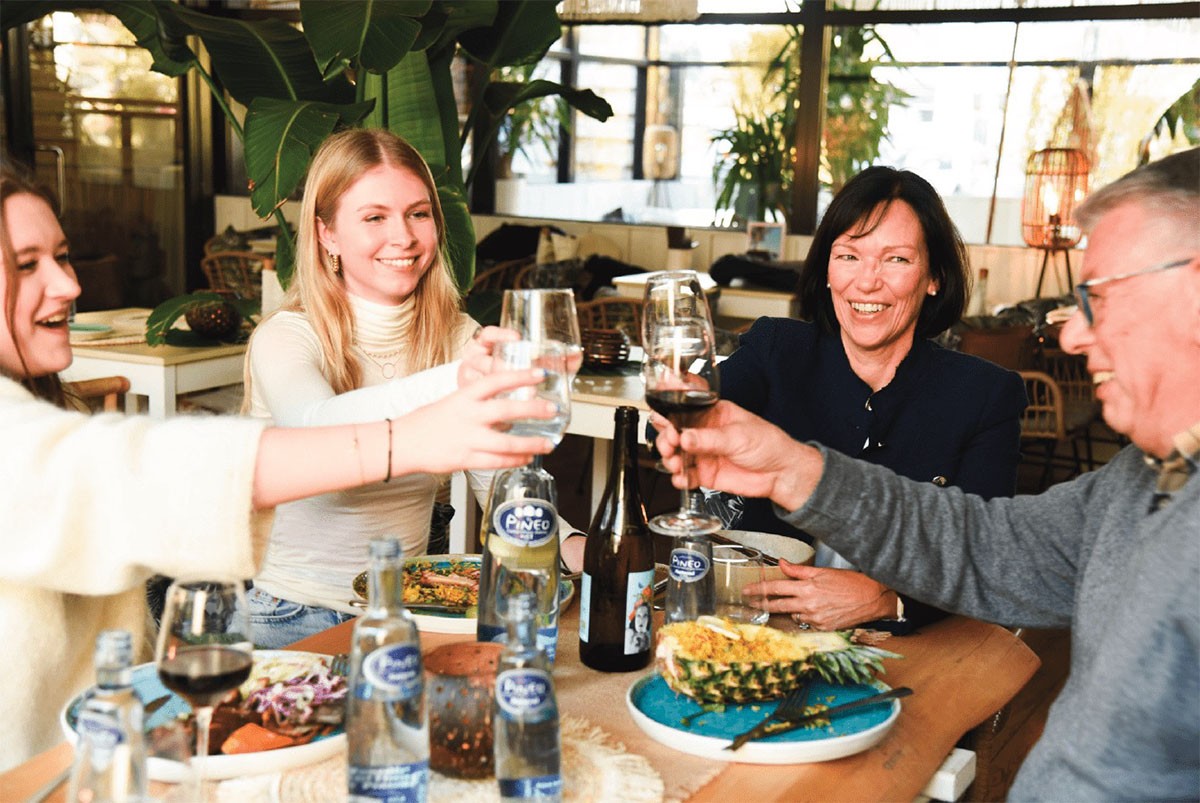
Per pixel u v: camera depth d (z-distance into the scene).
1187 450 1.13
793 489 1.38
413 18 3.12
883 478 1.42
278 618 1.86
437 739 1.08
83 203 7.27
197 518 1.08
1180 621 1.03
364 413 1.53
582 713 1.26
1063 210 6.30
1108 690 1.07
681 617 1.43
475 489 1.97
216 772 1.08
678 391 1.29
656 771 1.13
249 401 1.98
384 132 1.95
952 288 1.88
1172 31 6.18
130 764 0.84
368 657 0.97
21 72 6.80
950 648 1.52
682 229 6.04
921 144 6.84
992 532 1.45
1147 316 1.10
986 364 1.92
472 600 1.51
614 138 7.66
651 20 6.09
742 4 7.18
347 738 1.03
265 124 3.07
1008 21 6.52
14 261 1.34
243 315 3.84
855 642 1.51
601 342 3.52
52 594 1.31
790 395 1.95
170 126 7.75
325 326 1.93
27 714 1.30
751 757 1.15
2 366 1.37
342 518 1.86
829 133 7.05
